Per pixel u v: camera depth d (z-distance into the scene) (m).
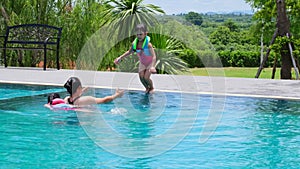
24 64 15.97
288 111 7.32
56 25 15.86
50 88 9.84
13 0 16.27
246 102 8.14
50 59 15.90
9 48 14.12
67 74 12.45
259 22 21.83
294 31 21.12
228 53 29.33
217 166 4.44
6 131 5.75
